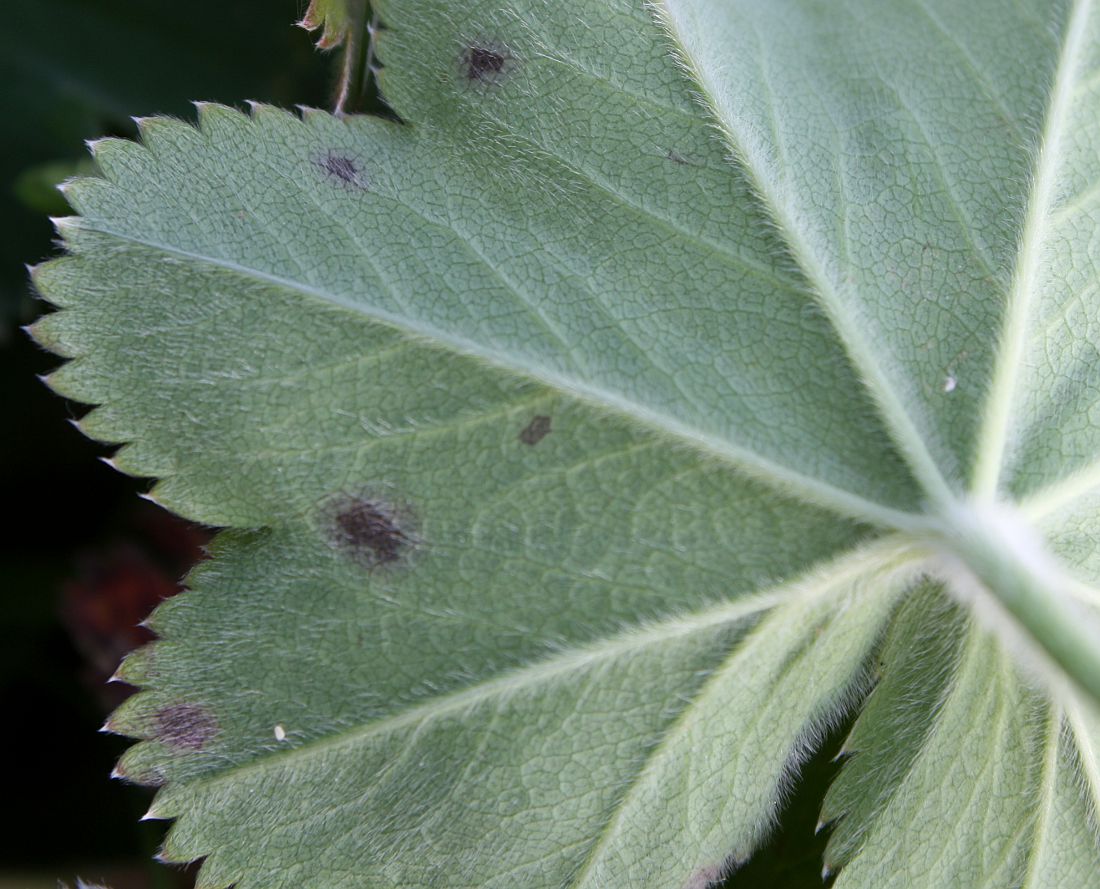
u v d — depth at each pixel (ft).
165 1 0.67
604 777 0.59
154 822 0.67
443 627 0.59
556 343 0.58
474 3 0.59
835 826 0.60
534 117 0.59
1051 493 0.59
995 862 0.60
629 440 0.59
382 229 0.58
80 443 0.68
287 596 0.58
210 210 0.58
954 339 0.59
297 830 0.59
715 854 0.60
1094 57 0.60
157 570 0.67
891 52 0.60
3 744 0.67
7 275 0.66
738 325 0.59
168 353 0.58
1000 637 0.60
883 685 0.60
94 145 0.58
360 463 0.58
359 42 0.59
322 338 0.58
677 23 0.59
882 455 0.59
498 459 0.58
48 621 0.68
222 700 0.58
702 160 0.59
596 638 0.59
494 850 0.59
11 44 0.66
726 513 0.59
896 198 0.59
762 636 0.59
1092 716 0.60
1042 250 0.59
